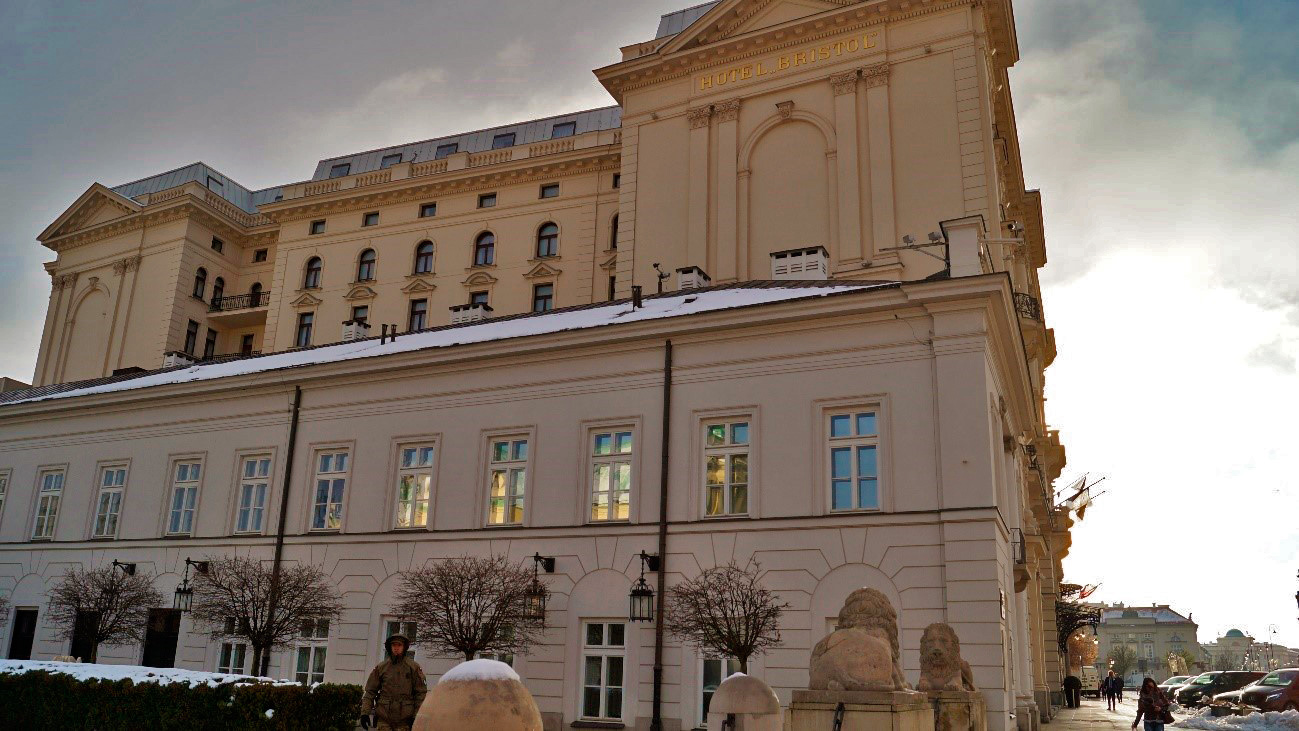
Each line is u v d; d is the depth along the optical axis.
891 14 39.59
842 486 20.12
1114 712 39.88
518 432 23.59
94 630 25.61
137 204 62.16
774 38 41.56
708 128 42.34
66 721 15.36
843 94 39.56
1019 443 28.09
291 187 60.88
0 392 42.09
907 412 19.78
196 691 14.48
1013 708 21.12
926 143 37.66
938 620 18.39
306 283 59.00
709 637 18.50
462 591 20.53
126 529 28.31
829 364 20.70
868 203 38.00
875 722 10.48
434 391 24.89
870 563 19.25
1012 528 23.22
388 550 24.16
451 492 23.94
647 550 21.28
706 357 21.95
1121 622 191.00
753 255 39.91
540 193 55.00
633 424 22.33
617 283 42.50
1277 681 33.25
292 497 25.94
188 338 59.81
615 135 53.72
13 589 29.77
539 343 23.50
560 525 22.39
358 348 29.78
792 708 10.94
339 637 24.03
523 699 7.13
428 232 56.75
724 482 21.20
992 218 36.09
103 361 60.69
